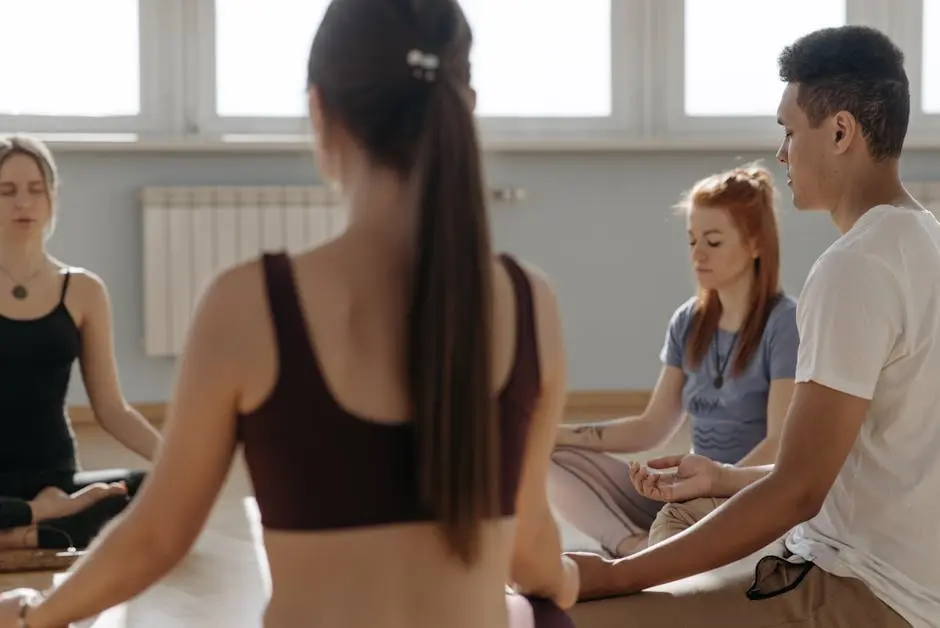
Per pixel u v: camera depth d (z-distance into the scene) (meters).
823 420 1.85
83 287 3.63
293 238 6.25
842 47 2.00
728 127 6.67
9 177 3.51
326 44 1.21
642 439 3.32
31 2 6.28
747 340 3.07
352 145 1.20
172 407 1.20
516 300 1.24
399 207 1.19
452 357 1.14
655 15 6.62
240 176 6.38
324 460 1.15
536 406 1.27
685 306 3.29
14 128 6.30
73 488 3.55
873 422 1.91
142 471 3.70
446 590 1.17
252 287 1.16
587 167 6.55
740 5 6.64
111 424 3.69
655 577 1.91
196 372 1.16
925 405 1.88
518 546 1.38
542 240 6.55
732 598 1.90
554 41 6.60
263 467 1.17
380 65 1.18
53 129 6.32
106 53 6.34
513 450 1.23
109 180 6.29
